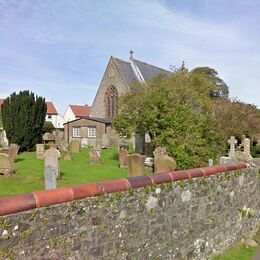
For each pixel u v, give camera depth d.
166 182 5.92
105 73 44.75
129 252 5.09
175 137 14.38
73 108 66.88
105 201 4.66
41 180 11.46
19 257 3.50
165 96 15.16
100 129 40.09
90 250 4.41
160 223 5.77
